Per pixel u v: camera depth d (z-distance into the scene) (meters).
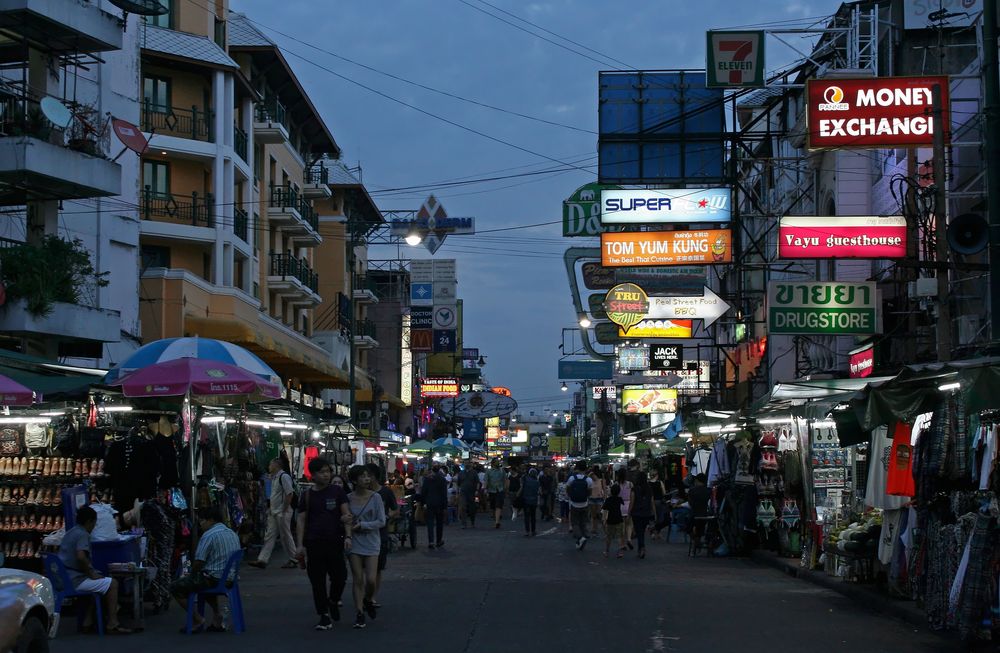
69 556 12.09
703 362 44.62
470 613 13.78
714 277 49.94
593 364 53.88
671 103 32.94
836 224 25.02
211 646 11.25
